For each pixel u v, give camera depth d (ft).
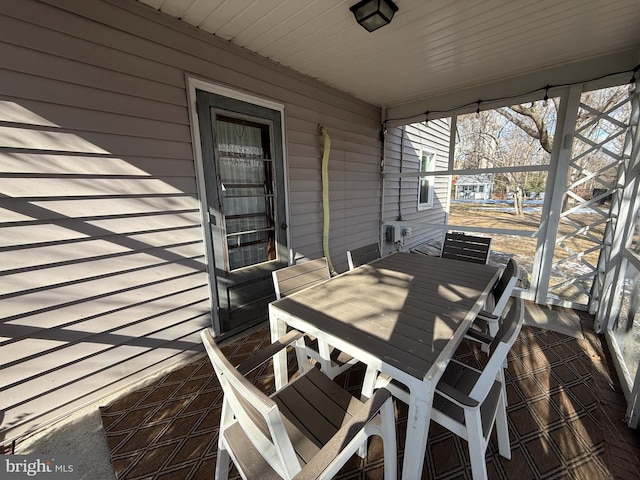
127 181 5.87
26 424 5.04
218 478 3.78
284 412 3.78
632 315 6.29
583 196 22.18
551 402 5.44
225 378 2.91
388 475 3.61
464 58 8.49
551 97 9.49
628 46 7.82
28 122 4.67
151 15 5.87
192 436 4.88
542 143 20.25
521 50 8.00
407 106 13.02
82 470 4.33
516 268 5.72
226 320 8.05
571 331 8.20
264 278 9.05
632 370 5.76
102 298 5.76
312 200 10.66
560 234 20.48
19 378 4.94
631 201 7.06
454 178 33.17
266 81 8.43
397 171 16.06
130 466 4.36
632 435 4.71
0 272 4.64
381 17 5.84
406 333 4.05
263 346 7.76
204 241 7.29
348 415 3.76
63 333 5.34
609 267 7.82
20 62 4.52
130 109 5.77
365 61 8.61
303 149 10.00
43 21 4.65
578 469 4.15
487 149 30.14
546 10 6.13
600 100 20.39
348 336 3.99
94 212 5.51
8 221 4.65
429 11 6.10
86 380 5.68
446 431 4.87
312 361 6.73
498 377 4.35
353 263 8.11
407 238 18.56
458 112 11.57
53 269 5.15
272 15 6.16
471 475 4.09
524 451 4.42
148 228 6.27
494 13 6.20
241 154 8.20
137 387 6.17
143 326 6.41
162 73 6.16
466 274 6.78
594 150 9.01
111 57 5.42
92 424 5.18
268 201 9.12
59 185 5.08
